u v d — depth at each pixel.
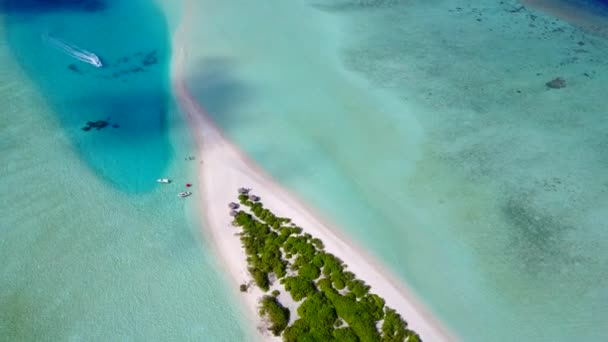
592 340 30.61
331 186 40.53
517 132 46.94
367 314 30.61
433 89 52.38
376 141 45.25
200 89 51.44
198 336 29.62
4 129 44.56
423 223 37.75
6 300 31.00
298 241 35.12
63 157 42.22
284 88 51.88
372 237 36.31
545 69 56.44
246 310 31.02
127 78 52.56
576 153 44.88
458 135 46.28
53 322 30.02
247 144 44.56
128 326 30.02
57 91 50.06
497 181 41.62
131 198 38.81
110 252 34.41
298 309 30.84
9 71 52.44
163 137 45.25
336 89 51.75
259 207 37.91
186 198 39.03
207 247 35.06
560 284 33.91
